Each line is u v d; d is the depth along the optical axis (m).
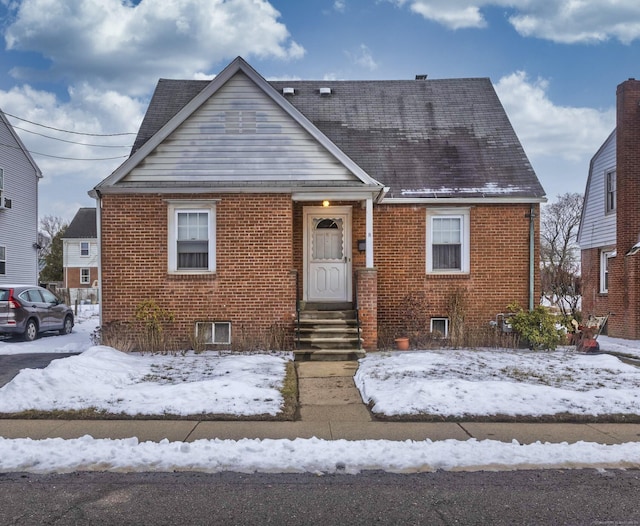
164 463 5.41
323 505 4.47
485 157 14.48
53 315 16.14
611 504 4.51
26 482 4.96
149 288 12.45
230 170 12.59
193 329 12.39
